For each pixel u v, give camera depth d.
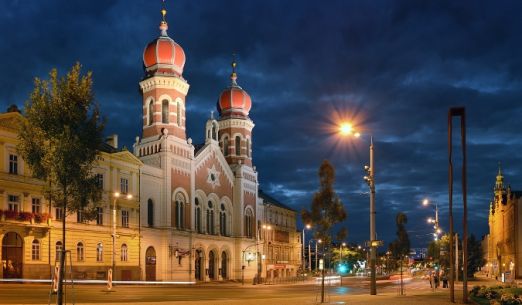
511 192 116.00
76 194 25.14
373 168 40.56
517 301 30.95
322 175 34.75
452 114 35.22
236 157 102.75
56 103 24.95
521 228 104.19
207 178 90.31
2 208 53.78
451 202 35.06
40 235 56.88
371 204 40.72
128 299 39.34
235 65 107.75
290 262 123.56
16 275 54.03
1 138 54.16
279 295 48.66
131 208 71.25
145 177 74.62
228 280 92.31
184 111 85.38
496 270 129.50
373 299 35.97
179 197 82.12
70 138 24.73
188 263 81.75
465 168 34.84
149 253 74.56
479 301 33.78
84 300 37.00
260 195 119.94
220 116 105.38
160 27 87.06
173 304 32.72
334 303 32.16
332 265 156.25
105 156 66.88
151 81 82.50
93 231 64.19
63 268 22.73
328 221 34.31
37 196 57.53
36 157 25.08
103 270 65.00
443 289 55.88
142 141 80.94
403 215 62.91
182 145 82.94
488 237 156.00
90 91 25.77
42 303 32.00
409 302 32.94
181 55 85.31
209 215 91.25
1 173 53.84
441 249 84.38
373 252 41.00
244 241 98.75
